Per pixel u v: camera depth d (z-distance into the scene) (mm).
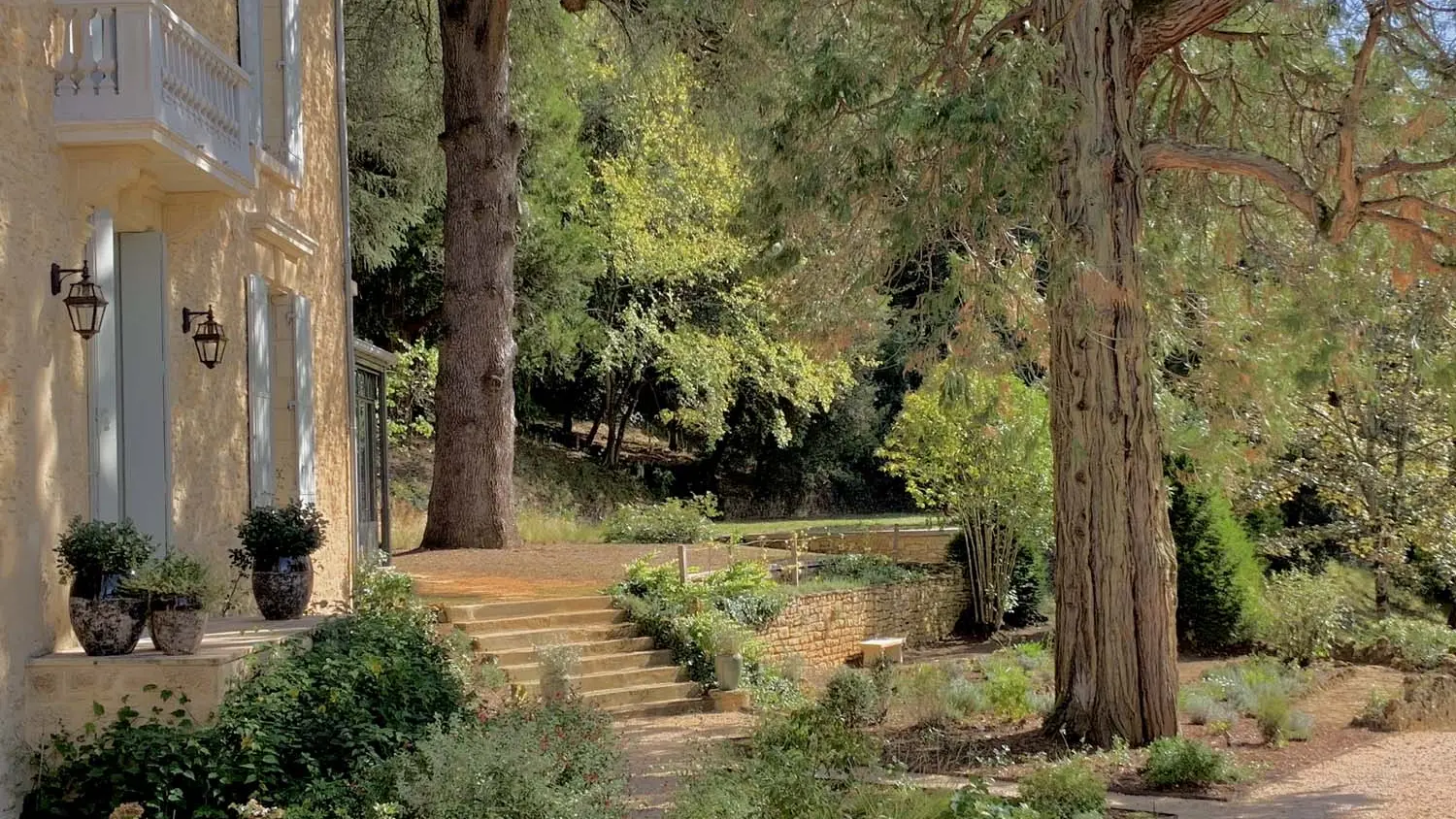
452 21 21547
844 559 22312
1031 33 10648
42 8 7566
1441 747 11234
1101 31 11250
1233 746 11453
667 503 25484
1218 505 18312
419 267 30797
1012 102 10281
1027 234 14328
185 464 9680
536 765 6980
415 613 13008
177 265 9625
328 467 13438
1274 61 12773
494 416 21766
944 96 10617
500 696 12477
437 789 6746
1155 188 14148
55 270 7652
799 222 12727
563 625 15266
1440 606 22047
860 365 35219
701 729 12812
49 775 7137
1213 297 14039
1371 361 15977
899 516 40281
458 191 21766
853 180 11445
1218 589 17984
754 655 15531
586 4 21203
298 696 7992
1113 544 11344
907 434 23141
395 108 26031
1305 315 12836
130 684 7336
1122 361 11344
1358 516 19406
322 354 13406
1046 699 12875
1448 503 18500
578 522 29625
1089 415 11367
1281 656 16953
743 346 33031
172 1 9484
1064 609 11641
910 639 22109
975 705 12977
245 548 10023
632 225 31203
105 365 8250
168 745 7031
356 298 30969
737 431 39469
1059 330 11570
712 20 18797
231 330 10719
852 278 13219
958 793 7887
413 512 27656
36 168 7461
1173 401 13680
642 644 15180
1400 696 13664
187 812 6996
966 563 24172
